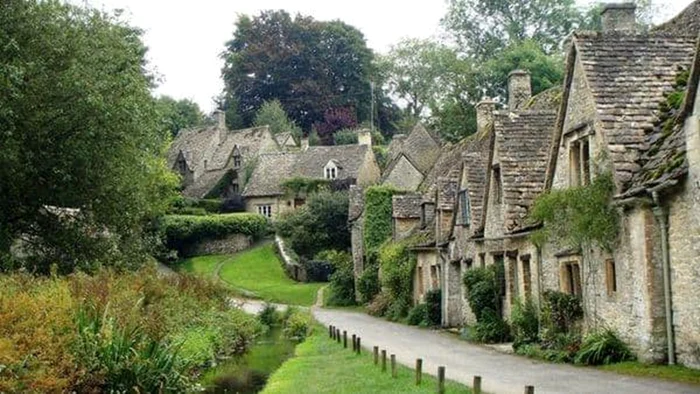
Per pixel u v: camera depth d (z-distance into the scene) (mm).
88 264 30672
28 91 27125
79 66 27844
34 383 14047
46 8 28094
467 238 29969
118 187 31531
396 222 43094
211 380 21062
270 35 104875
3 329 14656
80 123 28734
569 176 20641
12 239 30078
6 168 26891
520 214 24312
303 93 102438
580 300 20234
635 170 17453
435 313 33875
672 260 16172
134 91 30688
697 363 15430
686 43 20078
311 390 16844
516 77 33781
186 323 27297
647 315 16578
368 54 104188
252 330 33156
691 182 15352
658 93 18938
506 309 25562
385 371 18344
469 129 63594
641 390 13586
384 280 41188
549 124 26312
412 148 61969
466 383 15727
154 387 17266
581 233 18734
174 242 70312
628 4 23734
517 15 67438
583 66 19547
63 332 15953
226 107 106562
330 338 29328
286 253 64438
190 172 89688
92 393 16219
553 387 14531
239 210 79625
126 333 17375
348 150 77375
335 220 65625
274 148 88812
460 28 69188
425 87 85250
